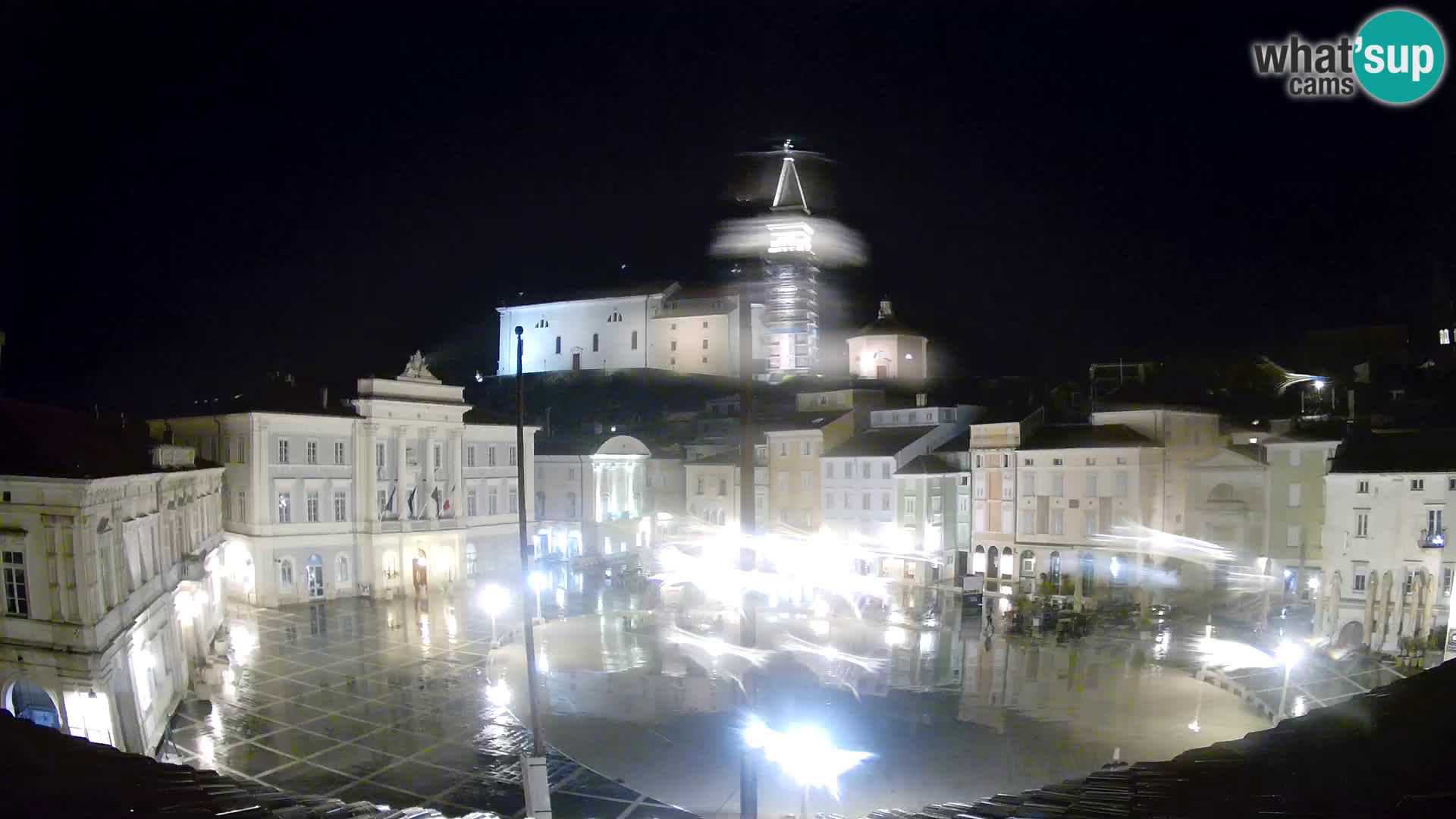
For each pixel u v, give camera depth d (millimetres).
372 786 36562
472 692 50094
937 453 93000
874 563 92188
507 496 92938
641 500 107750
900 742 42031
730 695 49938
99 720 36438
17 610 37281
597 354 149625
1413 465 57781
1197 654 58562
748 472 26609
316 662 56125
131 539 42156
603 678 53531
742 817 23828
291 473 75188
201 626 53688
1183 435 82875
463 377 162750
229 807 14508
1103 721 45062
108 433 50625
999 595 82312
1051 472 83625
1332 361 96875
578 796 35750
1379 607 57688
